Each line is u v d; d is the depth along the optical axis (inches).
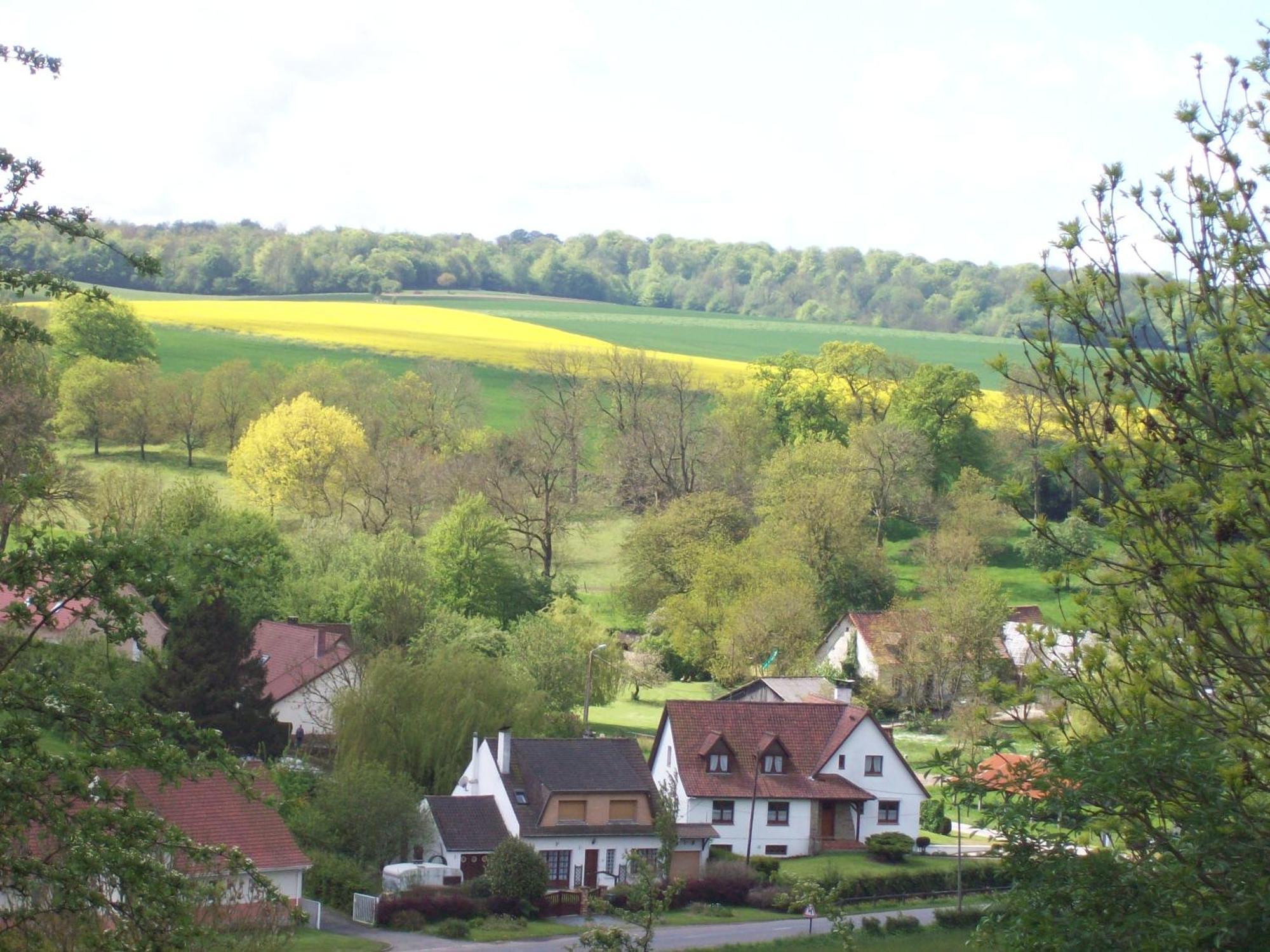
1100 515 537.6
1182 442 514.6
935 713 3371.1
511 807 2201.0
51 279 648.4
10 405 2133.4
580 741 2329.0
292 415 4626.0
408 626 3154.5
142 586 572.7
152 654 624.7
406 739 2436.0
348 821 2090.3
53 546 575.5
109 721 569.6
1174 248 526.0
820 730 2524.6
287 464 4557.1
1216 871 552.7
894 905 2032.5
